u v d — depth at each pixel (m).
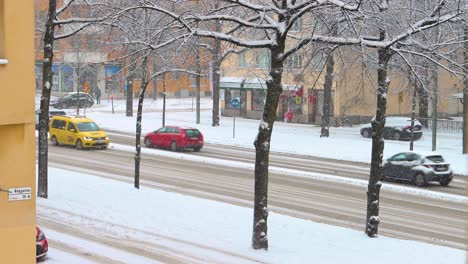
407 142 41.31
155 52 16.67
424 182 26.91
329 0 12.53
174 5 14.85
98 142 35.88
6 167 8.96
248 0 15.31
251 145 39.78
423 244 15.56
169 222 16.77
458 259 13.97
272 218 17.91
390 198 23.75
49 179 22.84
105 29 19.39
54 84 69.38
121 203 18.95
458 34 15.16
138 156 21.75
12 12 8.74
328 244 14.92
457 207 22.19
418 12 14.80
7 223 8.98
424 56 13.95
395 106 49.94
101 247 13.91
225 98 58.19
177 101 75.50
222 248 14.17
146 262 12.84
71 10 21.72
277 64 13.75
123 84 58.28
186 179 26.06
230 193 23.09
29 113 8.97
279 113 54.59
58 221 16.42
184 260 13.09
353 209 21.05
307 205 21.56
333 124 50.16
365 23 13.81
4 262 8.95
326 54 14.94
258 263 12.99
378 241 15.36
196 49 16.73
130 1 16.08
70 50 45.69
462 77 14.91
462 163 32.78
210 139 42.06
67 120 36.84
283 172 29.39
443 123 47.72
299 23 15.59
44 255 12.62
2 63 8.62
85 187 21.28
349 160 34.50
